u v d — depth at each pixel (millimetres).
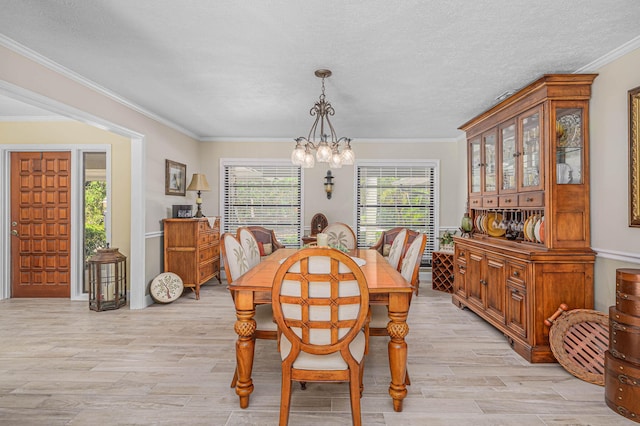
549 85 2664
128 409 1989
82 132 4453
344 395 2162
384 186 5656
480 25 2117
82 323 3498
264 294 1988
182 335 3162
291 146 5656
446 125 4723
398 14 1997
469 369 2510
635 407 1891
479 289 3533
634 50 2330
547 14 1995
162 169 4488
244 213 5703
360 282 1653
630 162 2328
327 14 1996
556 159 2678
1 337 3107
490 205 3617
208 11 1973
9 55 2359
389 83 3119
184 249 4422
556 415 1954
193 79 3027
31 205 4492
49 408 1995
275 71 2842
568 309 2623
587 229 2668
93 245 4594
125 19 2068
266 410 1992
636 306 1934
